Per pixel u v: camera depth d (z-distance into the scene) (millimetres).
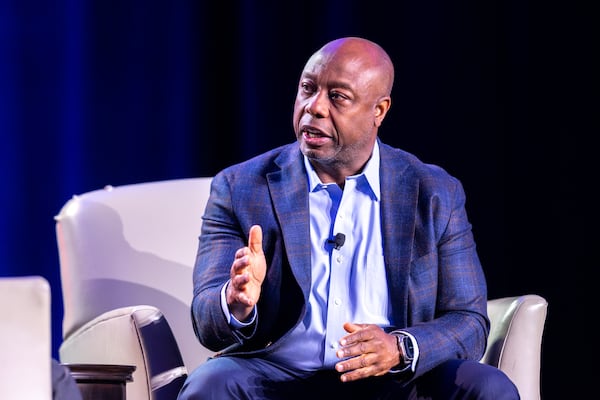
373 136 7734
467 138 12203
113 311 8094
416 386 7305
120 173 11945
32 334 4609
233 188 7832
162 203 9578
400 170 7859
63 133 11773
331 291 7539
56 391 5434
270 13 12312
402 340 7023
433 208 7699
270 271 7531
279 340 7398
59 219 9203
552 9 12023
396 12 12312
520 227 12039
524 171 12070
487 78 12188
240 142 12266
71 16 11812
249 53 12258
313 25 12391
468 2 12258
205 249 7730
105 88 11914
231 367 7180
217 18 12344
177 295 9305
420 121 12258
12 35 11680
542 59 12055
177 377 7891
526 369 7949
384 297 7570
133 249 9281
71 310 9000
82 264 9062
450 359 7301
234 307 7074
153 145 12070
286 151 8117
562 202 11930
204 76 12234
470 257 7781
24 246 11641
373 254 7621
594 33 11875
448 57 12266
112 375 6730
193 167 12172
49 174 11727
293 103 12312
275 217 7656
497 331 8062
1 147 11617
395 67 12297
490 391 6898
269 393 7238
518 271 12016
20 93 11680
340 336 7469
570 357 11812
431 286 7570
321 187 7781
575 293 11836
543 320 8062
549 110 12016
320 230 7723
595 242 11805
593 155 11852
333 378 7434
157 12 12117
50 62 11758
